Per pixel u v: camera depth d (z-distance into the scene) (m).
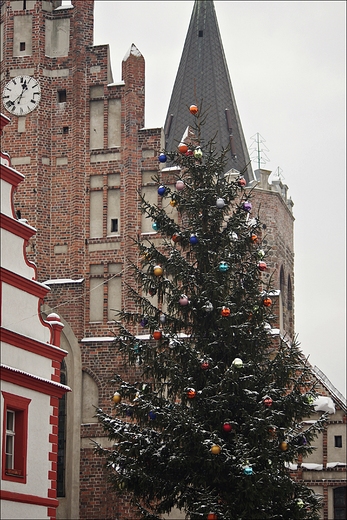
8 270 34.47
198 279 38.94
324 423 38.50
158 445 37.53
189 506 36.81
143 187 55.00
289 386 38.94
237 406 37.47
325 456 53.81
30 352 35.28
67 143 55.94
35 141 55.81
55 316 37.47
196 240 38.66
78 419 51.78
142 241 54.16
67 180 55.44
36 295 36.12
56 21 57.50
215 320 38.06
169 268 39.06
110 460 37.75
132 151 55.31
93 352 52.69
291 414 37.72
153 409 37.09
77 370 52.41
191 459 36.28
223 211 39.94
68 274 54.12
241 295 38.75
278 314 54.97
